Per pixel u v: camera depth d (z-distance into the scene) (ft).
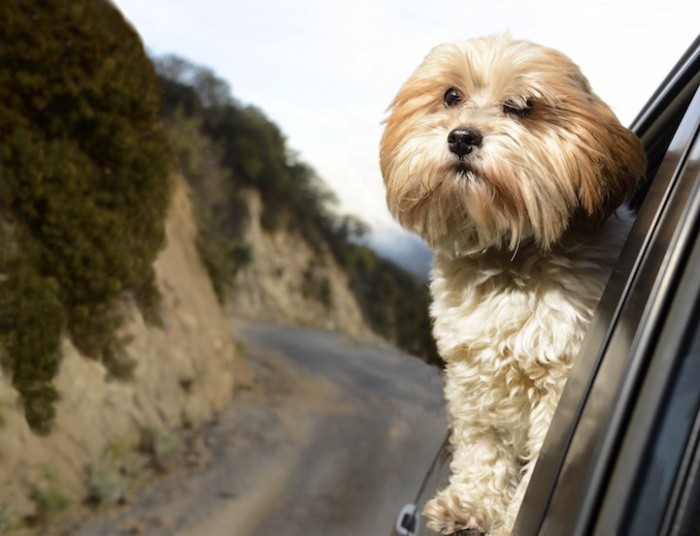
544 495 2.97
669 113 5.32
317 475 31.89
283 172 115.75
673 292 2.34
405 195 5.84
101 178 28.45
